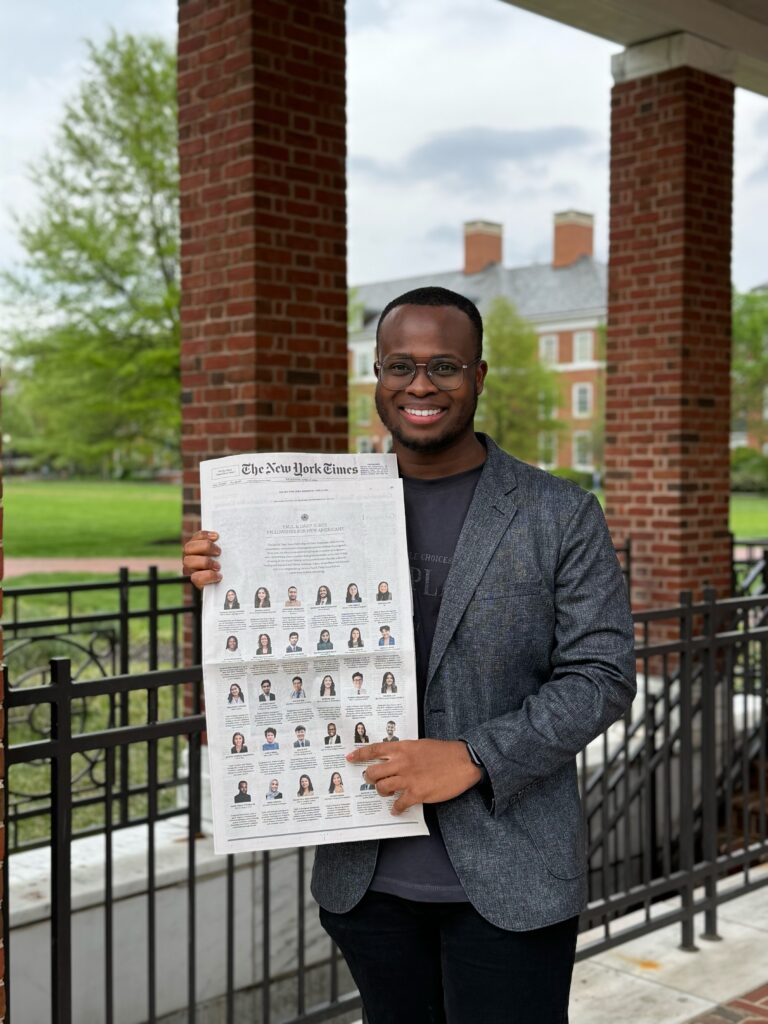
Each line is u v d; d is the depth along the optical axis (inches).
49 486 1517.0
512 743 60.6
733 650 152.7
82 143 800.3
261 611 62.1
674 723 238.2
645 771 152.4
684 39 253.9
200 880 158.1
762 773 158.9
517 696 64.3
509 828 63.0
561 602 64.1
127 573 172.7
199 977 157.9
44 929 142.9
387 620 63.0
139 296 822.5
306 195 193.2
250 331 187.6
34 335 828.6
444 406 63.5
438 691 63.9
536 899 62.2
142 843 165.6
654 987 131.9
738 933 148.6
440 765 60.6
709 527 267.7
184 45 196.5
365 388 2167.8
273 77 187.3
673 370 261.0
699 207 261.4
